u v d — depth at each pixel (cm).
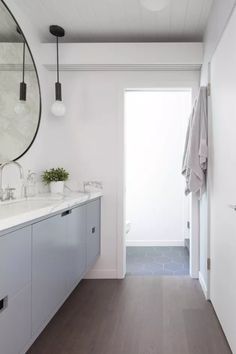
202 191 226
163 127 384
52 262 156
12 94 194
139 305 204
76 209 198
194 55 239
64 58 245
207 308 199
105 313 192
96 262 261
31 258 131
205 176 222
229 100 154
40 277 140
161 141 385
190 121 234
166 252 348
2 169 179
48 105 261
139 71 258
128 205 386
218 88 181
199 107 217
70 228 186
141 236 384
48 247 150
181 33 242
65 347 154
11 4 193
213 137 197
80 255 206
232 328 147
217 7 183
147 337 163
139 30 238
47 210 146
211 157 204
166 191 384
